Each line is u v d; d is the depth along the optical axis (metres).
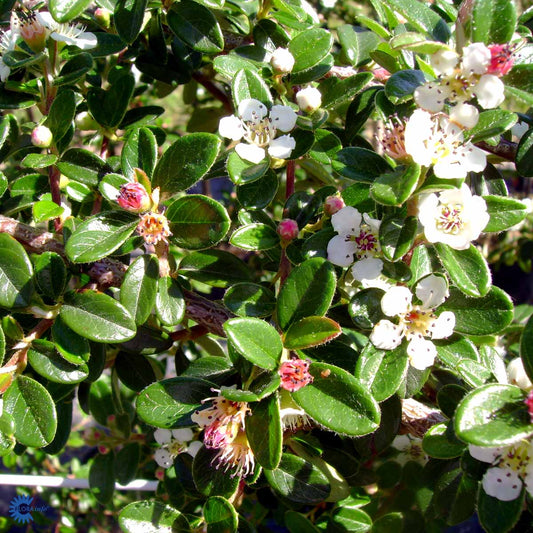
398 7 0.09
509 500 0.08
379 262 0.08
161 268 0.09
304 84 0.11
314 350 0.09
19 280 0.08
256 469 0.09
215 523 0.08
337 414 0.07
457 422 0.07
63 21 0.10
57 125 0.10
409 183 0.07
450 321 0.08
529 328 0.07
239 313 0.09
